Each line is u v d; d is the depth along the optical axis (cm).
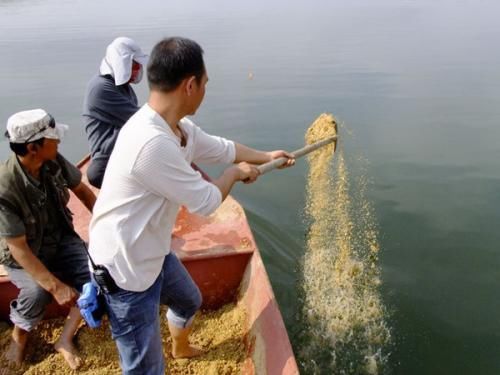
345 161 554
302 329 337
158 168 165
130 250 180
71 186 270
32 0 3494
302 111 738
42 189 241
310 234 440
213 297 305
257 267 287
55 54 1270
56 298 237
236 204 358
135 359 205
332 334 330
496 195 487
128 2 3189
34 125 218
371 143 604
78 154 632
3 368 258
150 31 1638
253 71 1011
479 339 320
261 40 1394
